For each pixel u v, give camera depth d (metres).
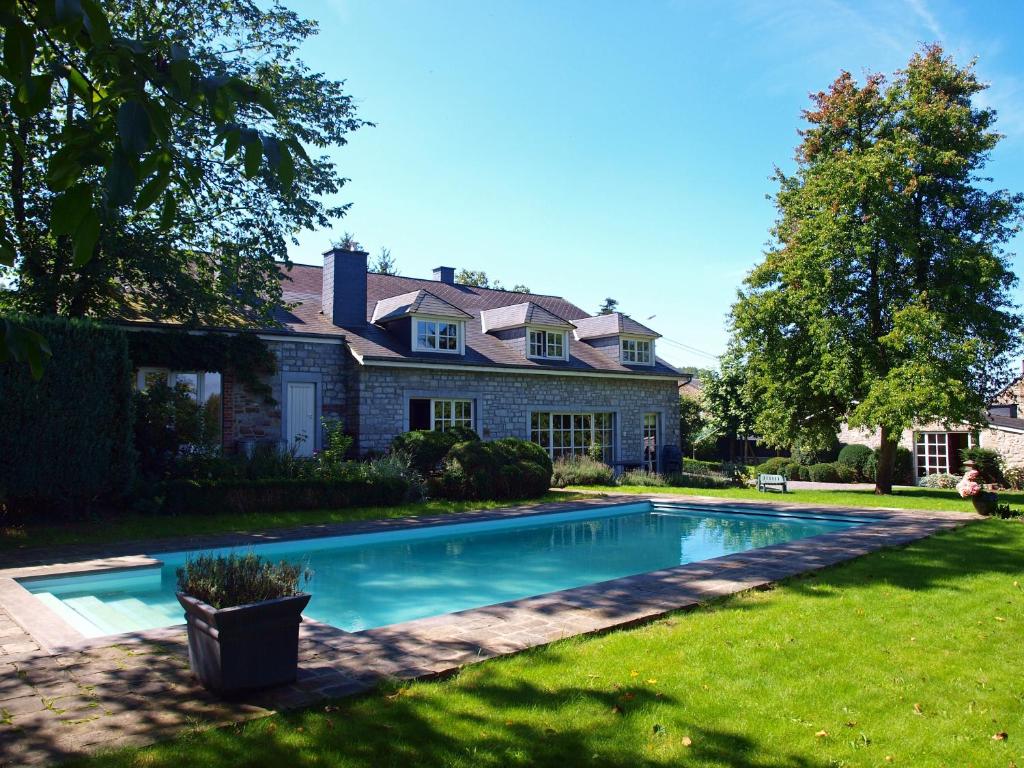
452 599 7.48
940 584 6.68
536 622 5.25
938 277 17.88
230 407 15.36
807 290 17.98
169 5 12.96
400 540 11.03
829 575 7.09
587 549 10.60
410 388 17.72
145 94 1.80
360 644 4.70
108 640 4.82
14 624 5.27
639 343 23.83
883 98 18.47
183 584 3.97
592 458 20.92
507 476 15.10
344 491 13.09
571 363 21.64
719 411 28.86
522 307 21.20
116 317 14.02
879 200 17.17
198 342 14.70
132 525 10.39
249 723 3.41
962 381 16.55
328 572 8.84
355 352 16.72
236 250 13.80
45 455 9.80
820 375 17.69
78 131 1.97
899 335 16.58
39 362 1.99
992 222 17.84
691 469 25.30
